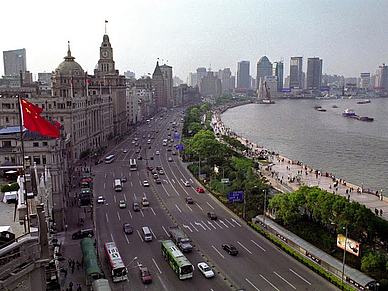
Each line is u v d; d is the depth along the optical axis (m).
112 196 146.38
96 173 183.88
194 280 82.75
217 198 142.25
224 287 79.94
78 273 85.69
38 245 33.91
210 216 121.50
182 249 96.50
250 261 92.19
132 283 81.38
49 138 109.12
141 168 196.62
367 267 82.19
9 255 31.95
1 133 113.50
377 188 179.12
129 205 135.50
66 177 135.12
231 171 164.62
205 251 97.44
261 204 120.75
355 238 98.19
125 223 117.06
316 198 105.81
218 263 90.94
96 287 72.75
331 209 100.00
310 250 92.81
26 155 108.06
